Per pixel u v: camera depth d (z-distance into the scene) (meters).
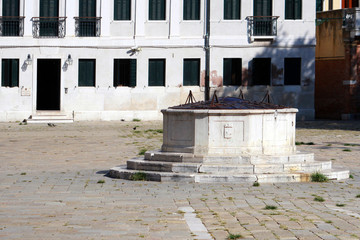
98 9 41.56
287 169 17.20
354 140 29.11
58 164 21.36
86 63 41.69
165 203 13.80
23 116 41.28
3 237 10.61
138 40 41.62
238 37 41.66
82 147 26.62
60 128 36.38
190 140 17.69
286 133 18.20
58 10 41.53
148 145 27.16
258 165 17.00
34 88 41.34
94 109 41.59
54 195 15.02
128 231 11.02
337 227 11.19
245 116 17.45
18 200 14.34
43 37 41.44
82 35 41.66
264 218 12.01
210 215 12.39
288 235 10.62
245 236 10.58
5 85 41.41
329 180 17.08
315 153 23.97
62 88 41.38
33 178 18.00
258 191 15.33
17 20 41.56
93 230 11.12
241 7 41.69
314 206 13.36
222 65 41.69
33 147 26.73
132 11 41.59
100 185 16.55
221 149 17.44
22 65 41.38
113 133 33.06
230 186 16.08
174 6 41.66
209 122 17.42
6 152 25.00
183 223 11.66
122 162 21.78
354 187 16.05
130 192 15.35
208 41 41.62
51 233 10.89
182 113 17.69
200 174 16.78
